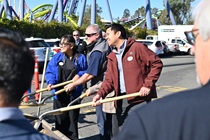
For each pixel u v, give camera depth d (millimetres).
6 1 33656
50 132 3588
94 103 3809
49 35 26000
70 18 46000
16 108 1209
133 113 1255
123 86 3980
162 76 14711
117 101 4070
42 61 15211
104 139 4832
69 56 4863
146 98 3887
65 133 4855
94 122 6586
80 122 6570
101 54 4418
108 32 3963
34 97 7652
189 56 29047
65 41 4773
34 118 3709
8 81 1182
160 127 1189
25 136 1178
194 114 1175
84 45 6156
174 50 30266
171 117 1188
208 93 1211
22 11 37438
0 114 1166
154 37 36125
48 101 8219
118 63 3977
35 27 24750
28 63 1241
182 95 1229
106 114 4574
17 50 1217
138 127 1216
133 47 3912
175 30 36000
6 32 1265
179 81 13188
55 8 42906
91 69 4414
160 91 10789
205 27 1268
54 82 4816
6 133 1150
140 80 3893
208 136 1151
